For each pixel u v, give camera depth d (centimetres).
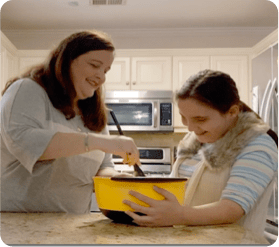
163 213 70
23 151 90
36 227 72
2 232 67
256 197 80
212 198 96
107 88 330
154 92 319
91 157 116
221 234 66
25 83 104
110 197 74
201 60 332
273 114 221
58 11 310
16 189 105
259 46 314
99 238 62
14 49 323
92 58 109
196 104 91
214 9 307
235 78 329
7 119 95
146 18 328
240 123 95
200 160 107
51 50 116
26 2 287
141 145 352
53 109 110
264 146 86
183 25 347
